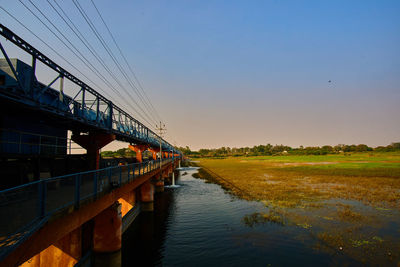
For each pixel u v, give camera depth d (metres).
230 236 15.18
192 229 17.06
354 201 23.45
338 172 49.75
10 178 9.89
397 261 11.38
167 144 54.69
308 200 24.06
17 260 4.52
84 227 11.94
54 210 5.73
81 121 11.27
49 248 9.73
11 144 11.46
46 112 8.82
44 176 12.23
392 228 15.67
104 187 9.52
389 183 34.19
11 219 4.65
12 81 9.00
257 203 23.48
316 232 15.18
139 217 21.25
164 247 14.22
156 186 32.56
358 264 11.21
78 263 10.78
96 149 14.88
